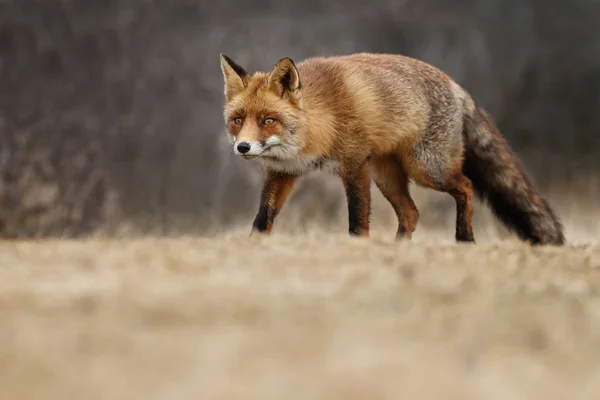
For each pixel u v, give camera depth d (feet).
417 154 43.21
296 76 38.40
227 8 113.50
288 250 29.96
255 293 21.15
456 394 14.05
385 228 74.02
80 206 87.10
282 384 14.28
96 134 99.55
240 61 107.24
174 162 101.45
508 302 21.12
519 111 121.49
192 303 19.90
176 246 31.60
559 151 119.34
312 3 116.57
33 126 96.27
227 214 93.71
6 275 23.98
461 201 44.27
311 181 84.89
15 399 13.60
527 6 124.57
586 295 22.76
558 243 45.93
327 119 39.60
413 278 23.68
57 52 104.78
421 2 119.96
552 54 123.65
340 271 24.52
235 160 96.78
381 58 43.24
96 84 104.99
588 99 122.21
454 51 119.14
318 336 17.34
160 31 110.32
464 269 26.22
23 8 104.53
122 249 30.66
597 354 17.01
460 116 44.88
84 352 16.15
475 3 123.65
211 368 15.19
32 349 16.26
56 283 22.62
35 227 81.20
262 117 38.47
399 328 18.19
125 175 98.89
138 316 18.76
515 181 46.29
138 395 13.70
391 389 14.10
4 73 101.30
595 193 110.01
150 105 105.50
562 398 14.32
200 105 106.22
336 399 13.53
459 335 17.87
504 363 16.07
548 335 17.94
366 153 40.81
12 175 85.46
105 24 107.86
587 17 124.57
